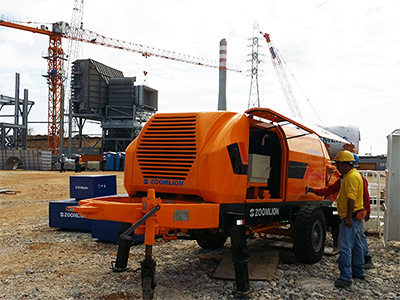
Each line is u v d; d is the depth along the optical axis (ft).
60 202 29.91
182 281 18.04
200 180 16.31
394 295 16.51
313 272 19.63
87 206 16.96
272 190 21.48
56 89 287.28
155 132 18.16
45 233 29.04
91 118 298.15
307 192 22.61
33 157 146.20
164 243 25.94
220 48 306.55
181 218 15.29
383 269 20.38
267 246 24.79
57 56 288.71
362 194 17.78
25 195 56.08
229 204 16.84
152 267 14.94
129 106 283.38
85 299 15.90
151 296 14.79
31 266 20.52
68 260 21.59
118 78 284.41
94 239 26.94
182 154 16.97
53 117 284.41
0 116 246.68
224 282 17.83
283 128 21.52
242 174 17.72
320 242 21.71
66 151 278.26
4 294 16.53
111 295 16.21
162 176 17.31
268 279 17.85
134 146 18.53
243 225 16.65
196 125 17.11
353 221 17.75
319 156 24.80
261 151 21.62
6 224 32.91
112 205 16.44
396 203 25.43
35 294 16.46
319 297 16.21
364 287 17.51
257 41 298.76
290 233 23.45
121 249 19.39
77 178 29.32
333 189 20.70
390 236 25.57
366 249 20.27
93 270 19.72
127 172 18.51
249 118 19.70
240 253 16.31
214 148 16.51
